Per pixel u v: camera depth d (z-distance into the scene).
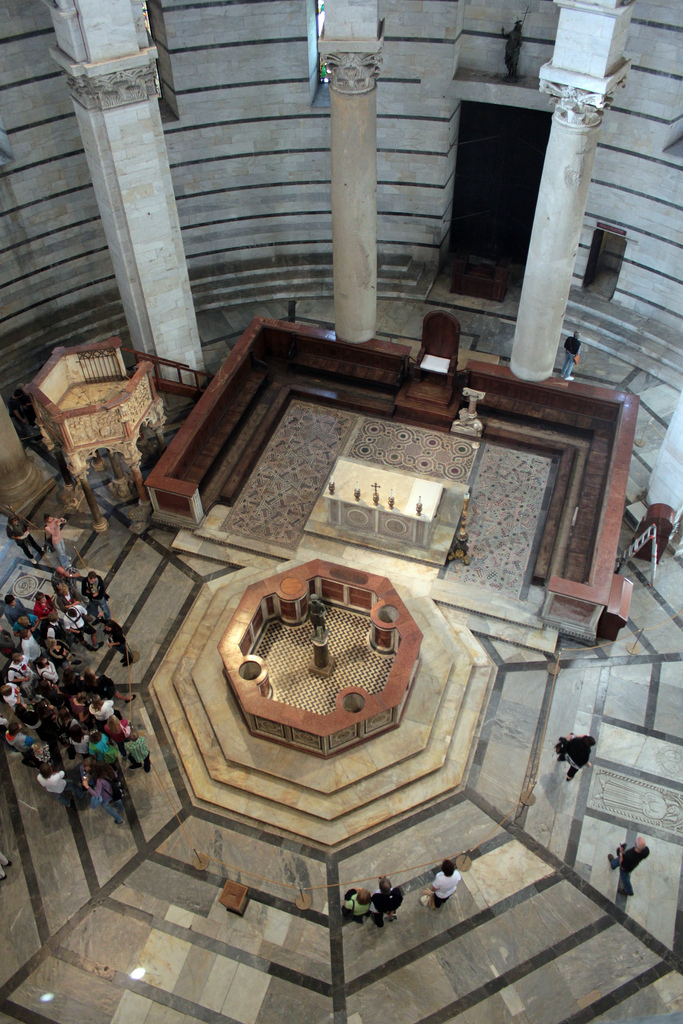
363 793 13.01
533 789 13.18
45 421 15.19
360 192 16.45
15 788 13.30
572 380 18.19
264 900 12.19
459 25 17.84
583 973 11.52
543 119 19.00
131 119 14.69
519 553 15.95
